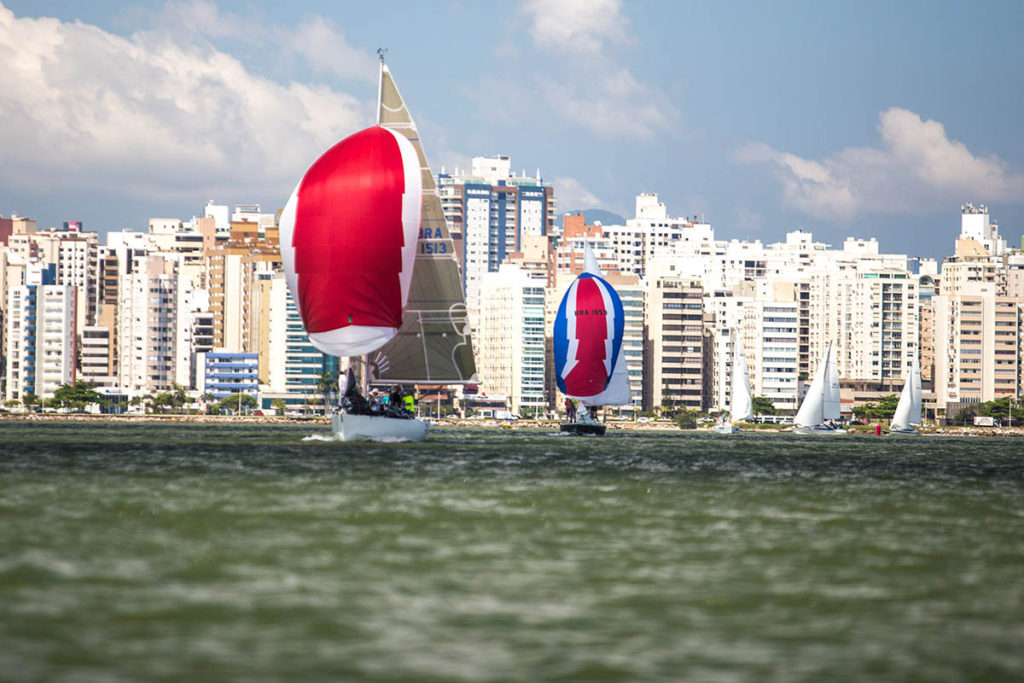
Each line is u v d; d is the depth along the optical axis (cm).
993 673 9612
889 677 9488
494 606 11481
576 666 9631
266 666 9450
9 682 8919
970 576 13388
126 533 15162
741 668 9650
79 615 10812
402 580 12581
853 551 15012
